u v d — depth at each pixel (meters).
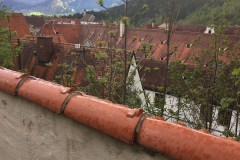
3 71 2.28
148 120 1.28
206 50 7.26
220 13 6.76
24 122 2.05
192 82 7.42
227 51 7.18
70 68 8.40
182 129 1.16
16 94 2.01
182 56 24.52
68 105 1.63
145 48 5.98
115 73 6.67
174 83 7.55
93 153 1.56
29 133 2.03
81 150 1.63
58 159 1.82
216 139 1.06
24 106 2.01
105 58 6.63
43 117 1.86
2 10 10.11
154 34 27.42
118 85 6.71
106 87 6.81
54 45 15.46
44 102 1.76
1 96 2.22
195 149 1.07
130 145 1.33
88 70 6.80
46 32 39.81
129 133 1.27
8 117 2.20
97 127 1.42
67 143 1.72
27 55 16.34
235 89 6.30
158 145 1.18
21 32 33.69
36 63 15.70
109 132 1.36
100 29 37.09
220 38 6.98
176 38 26.59
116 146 1.41
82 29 40.94
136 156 1.32
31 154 2.05
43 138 1.91
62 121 1.72
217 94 6.85
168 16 5.13
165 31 5.56
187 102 7.17
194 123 7.21
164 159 1.20
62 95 1.70
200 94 7.07
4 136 2.29
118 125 1.33
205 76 7.31
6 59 8.59
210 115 6.94
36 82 1.96
